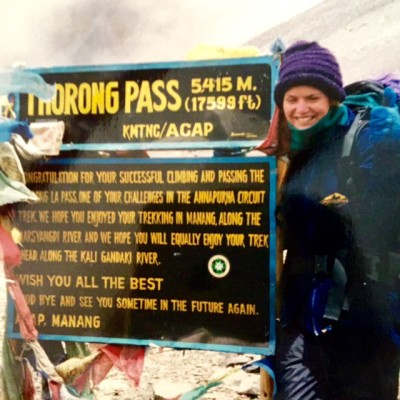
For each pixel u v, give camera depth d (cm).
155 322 221
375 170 204
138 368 228
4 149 225
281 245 214
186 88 218
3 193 224
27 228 228
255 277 214
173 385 224
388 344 208
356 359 207
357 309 206
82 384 229
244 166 214
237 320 215
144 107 221
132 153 222
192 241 218
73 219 225
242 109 214
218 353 228
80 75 224
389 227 204
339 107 208
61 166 225
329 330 207
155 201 220
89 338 225
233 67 215
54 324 227
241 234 215
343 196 207
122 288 223
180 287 219
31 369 233
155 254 220
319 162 209
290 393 207
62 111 225
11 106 227
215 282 217
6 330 231
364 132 206
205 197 217
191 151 219
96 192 223
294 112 210
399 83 208
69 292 226
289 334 212
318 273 209
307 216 210
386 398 208
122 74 222
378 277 205
